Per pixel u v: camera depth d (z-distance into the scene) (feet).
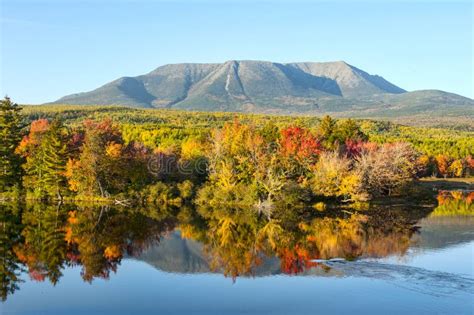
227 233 197.16
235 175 275.59
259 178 264.31
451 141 621.72
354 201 279.08
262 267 143.74
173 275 136.98
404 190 309.63
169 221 225.97
